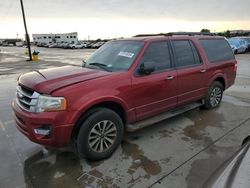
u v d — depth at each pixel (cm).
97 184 296
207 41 537
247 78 989
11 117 539
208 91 538
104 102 341
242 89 789
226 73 581
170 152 372
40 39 9700
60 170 327
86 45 5750
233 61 602
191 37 501
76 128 326
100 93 329
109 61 410
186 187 289
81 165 338
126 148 385
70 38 9812
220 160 347
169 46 444
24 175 317
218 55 561
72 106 306
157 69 414
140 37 448
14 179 309
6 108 609
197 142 405
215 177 182
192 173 317
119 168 330
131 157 358
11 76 1179
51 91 304
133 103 378
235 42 2427
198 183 296
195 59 495
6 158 360
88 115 329
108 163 343
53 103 300
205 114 539
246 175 165
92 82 330
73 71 374
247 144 229
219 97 584
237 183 158
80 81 327
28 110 316
